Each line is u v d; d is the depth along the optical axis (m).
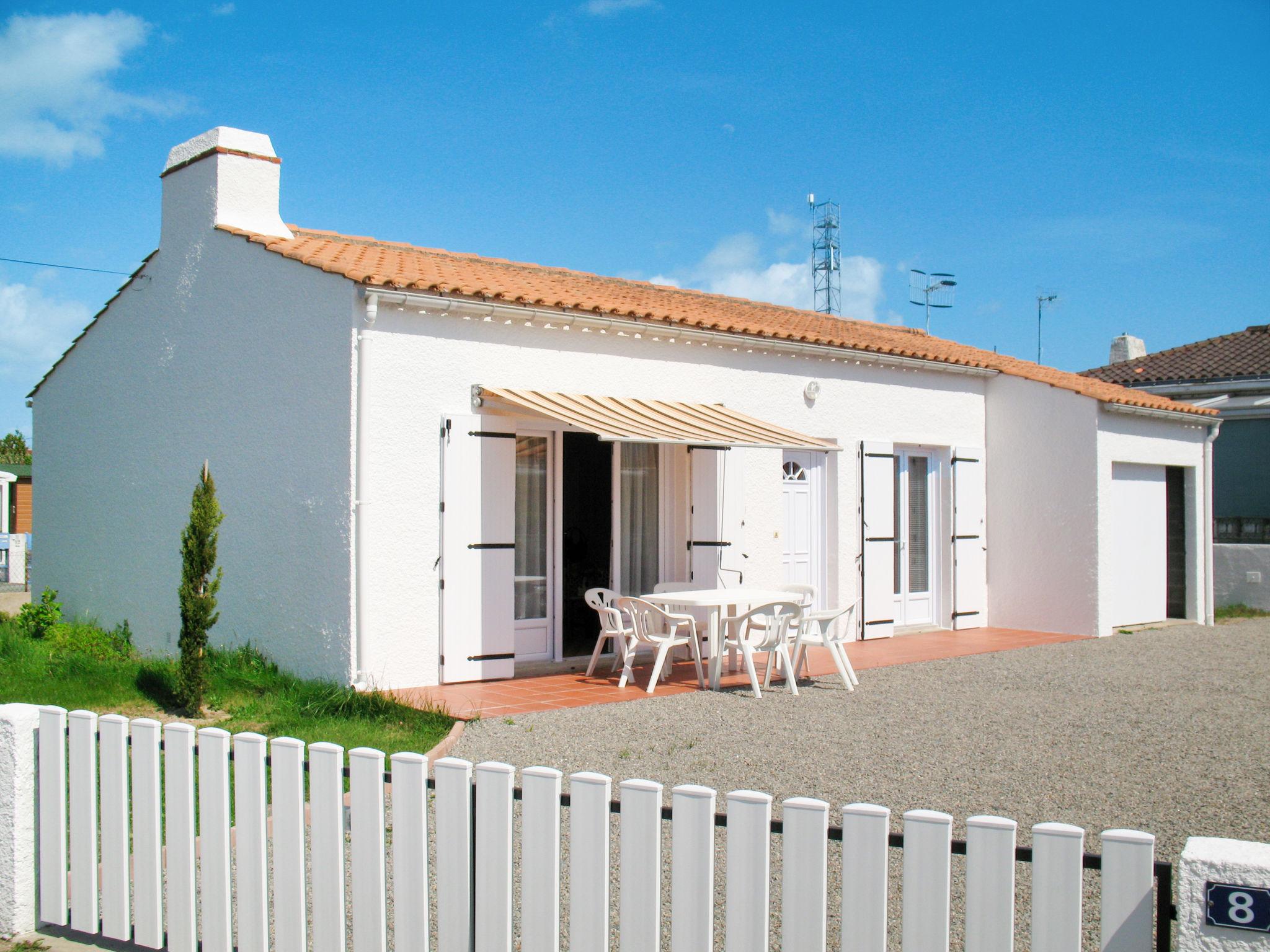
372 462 11.33
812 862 4.12
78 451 16.00
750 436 12.41
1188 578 19.78
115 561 15.03
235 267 12.90
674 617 11.80
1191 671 13.62
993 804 7.66
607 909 4.45
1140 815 7.43
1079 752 9.16
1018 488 17.97
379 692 10.62
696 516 14.02
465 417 11.98
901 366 16.89
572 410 11.77
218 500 13.05
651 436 11.29
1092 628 16.98
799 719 10.35
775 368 15.26
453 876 4.73
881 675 13.06
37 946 5.58
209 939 5.29
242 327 12.78
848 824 4.09
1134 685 12.47
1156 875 3.78
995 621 18.20
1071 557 17.27
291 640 11.91
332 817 4.98
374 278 11.24
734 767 8.56
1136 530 18.86
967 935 3.90
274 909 5.14
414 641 11.63
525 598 13.16
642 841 4.38
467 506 11.97
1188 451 19.55
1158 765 8.76
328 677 11.40
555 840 4.53
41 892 5.77
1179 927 3.59
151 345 14.37
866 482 16.31
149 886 5.45
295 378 11.96
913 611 17.64
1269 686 12.52
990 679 12.81
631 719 10.23
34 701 10.79
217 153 13.31
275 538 12.19
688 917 4.31
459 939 4.71
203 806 5.32
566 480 15.52
